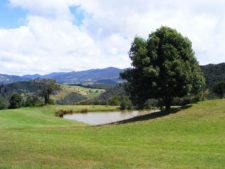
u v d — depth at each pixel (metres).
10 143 28.55
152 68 54.28
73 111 133.38
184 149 28.44
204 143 31.89
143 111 132.00
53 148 26.48
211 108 50.81
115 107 147.88
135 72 57.06
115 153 25.08
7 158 22.64
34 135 36.66
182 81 55.50
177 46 56.44
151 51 55.50
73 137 36.53
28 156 23.34
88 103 174.88
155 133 39.75
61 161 22.03
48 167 20.36
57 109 132.12
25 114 79.06
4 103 141.50
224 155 25.20
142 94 57.31
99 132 42.16
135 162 22.16
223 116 44.69
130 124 46.97
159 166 21.19
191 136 36.69
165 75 55.09
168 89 56.06
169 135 38.09
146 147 29.42
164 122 45.28
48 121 71.31
